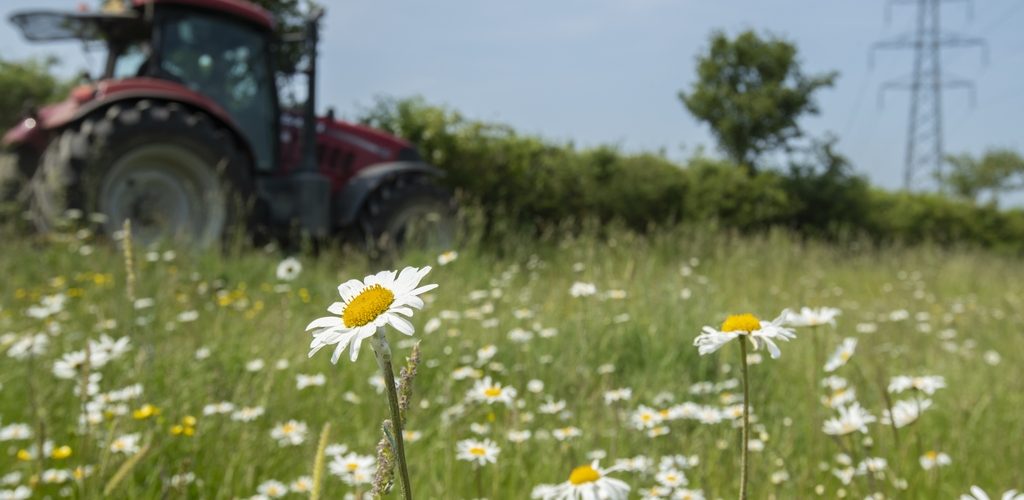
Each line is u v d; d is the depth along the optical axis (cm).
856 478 328
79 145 845
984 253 1830
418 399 433
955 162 5419
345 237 1068
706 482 308
